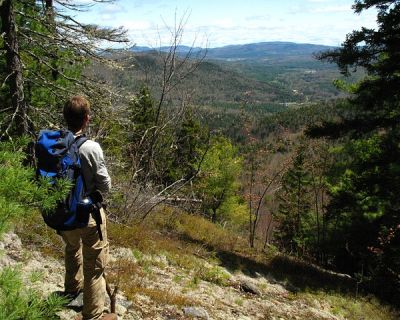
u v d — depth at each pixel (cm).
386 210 1431
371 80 1310
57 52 850
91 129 902
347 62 1270
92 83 859
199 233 1294
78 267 424
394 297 1248
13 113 742
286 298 931
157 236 989
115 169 986
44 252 566
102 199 355
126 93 895
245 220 2425
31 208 281
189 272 834
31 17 769
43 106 864
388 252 1388
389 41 1199
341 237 1964
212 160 2145
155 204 1030
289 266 1245
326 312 918
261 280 1016
